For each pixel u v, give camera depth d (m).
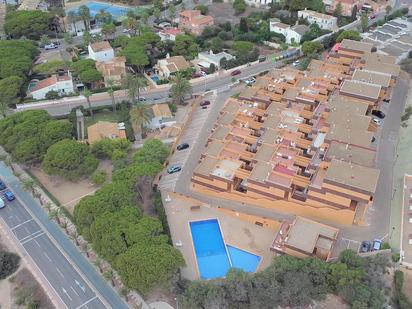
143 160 153.62
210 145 158.12
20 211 146.75
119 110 196.00
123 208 131.38
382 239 128.38
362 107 165.12
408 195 142.12
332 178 129.88
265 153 150.38
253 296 111.88
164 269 112.06
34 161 158.50
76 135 177.88
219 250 131.12
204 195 150.38
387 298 113.31
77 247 133.25
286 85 189.62
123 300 117.38
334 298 113.12
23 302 117.75
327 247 121.62
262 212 141.62
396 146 164.50
